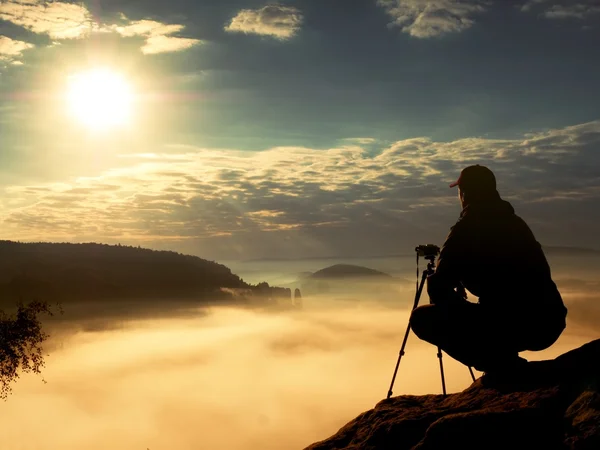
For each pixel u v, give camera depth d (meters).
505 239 4.69
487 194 4.93
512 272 4.63
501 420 3.77
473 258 4.71
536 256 4.71
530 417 3.73
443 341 4.98
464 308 4.83
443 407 4.69
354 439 4.85
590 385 3.73
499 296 4.67
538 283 4.64
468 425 3.85
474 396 4.60
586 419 3.43
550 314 4.61
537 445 3.52
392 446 4.39
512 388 4.39
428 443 3.92
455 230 4.86
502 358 4.76
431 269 5.79
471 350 4.85
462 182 5.08
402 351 5.68
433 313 4.97
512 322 4.63
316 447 5.04
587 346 4.54
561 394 3.87
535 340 4.67
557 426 3.59
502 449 3.60
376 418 4.97
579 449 3.26
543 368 4.51
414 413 4.73
